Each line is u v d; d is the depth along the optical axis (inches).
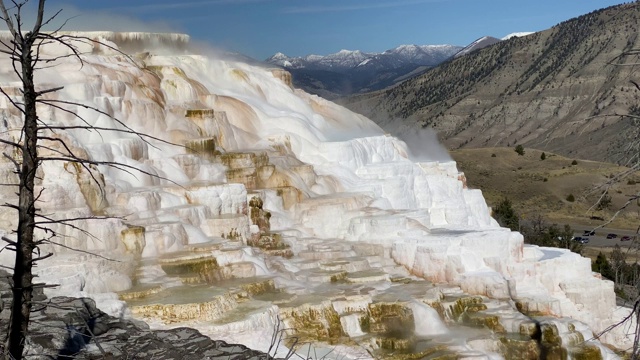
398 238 890.7
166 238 753.0
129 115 931.3
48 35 322.0
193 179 917.2
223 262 746.2
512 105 7721.5
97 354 454.3
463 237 876.0
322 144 1112.8
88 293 605.6
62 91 876.0
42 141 768.9
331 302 696.4
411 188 1108.5
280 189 948.0
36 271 616.1
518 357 726.5
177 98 1061.1
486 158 4306.1
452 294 812.0
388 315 716.0
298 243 879.1
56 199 732.7
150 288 659.4
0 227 684.1
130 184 840.3
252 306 660.1
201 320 612.7
